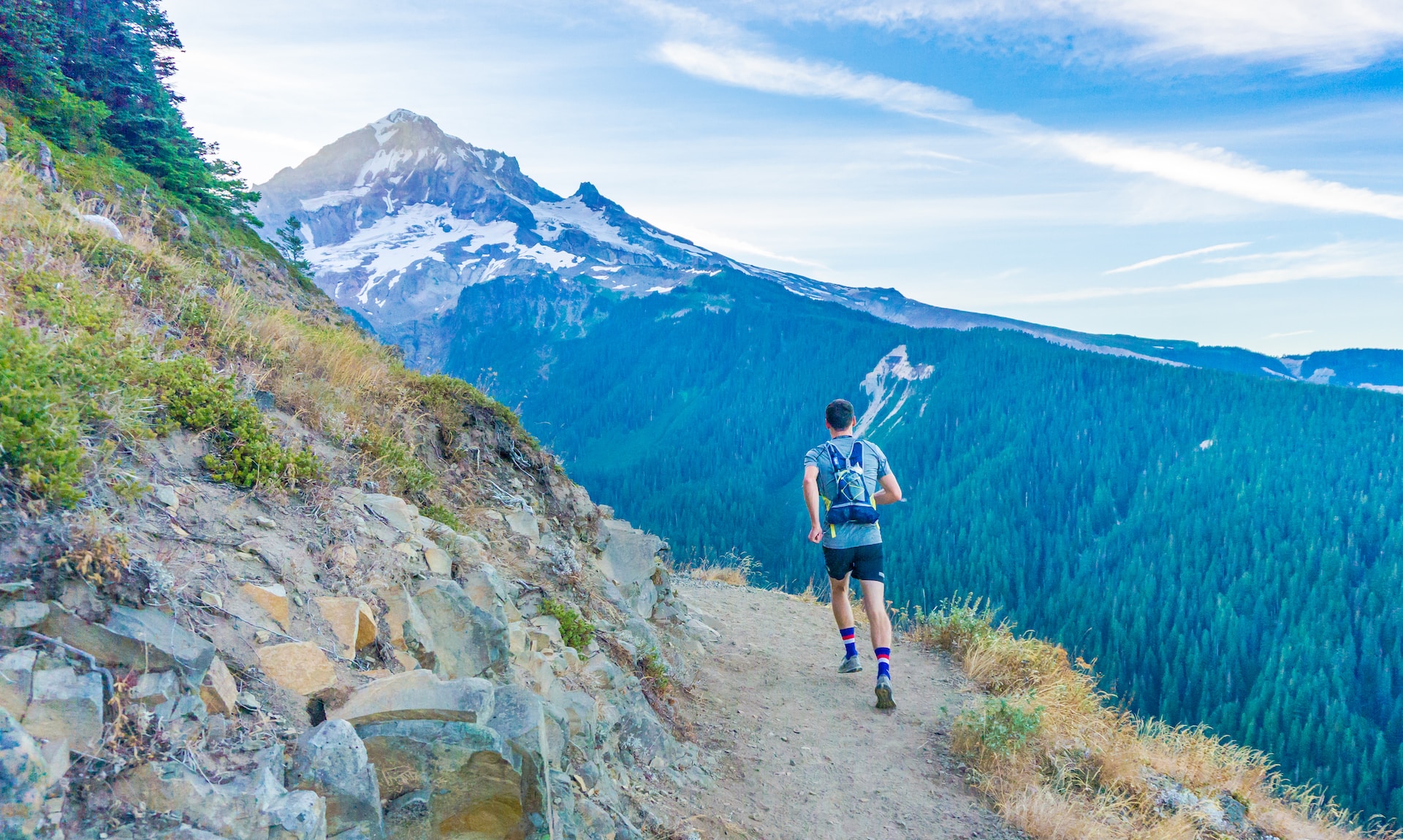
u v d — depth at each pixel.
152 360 3.79
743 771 4.93
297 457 3.76
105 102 28.41
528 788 2.60
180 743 1.97
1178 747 6.41
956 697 6.61
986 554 183.50
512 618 4.33
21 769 1.55
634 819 3.57
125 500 2.68
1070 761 5.39
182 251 14.73
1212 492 194.25
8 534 2.03
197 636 2.30
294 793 2.02
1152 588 148.88
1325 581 139.25
